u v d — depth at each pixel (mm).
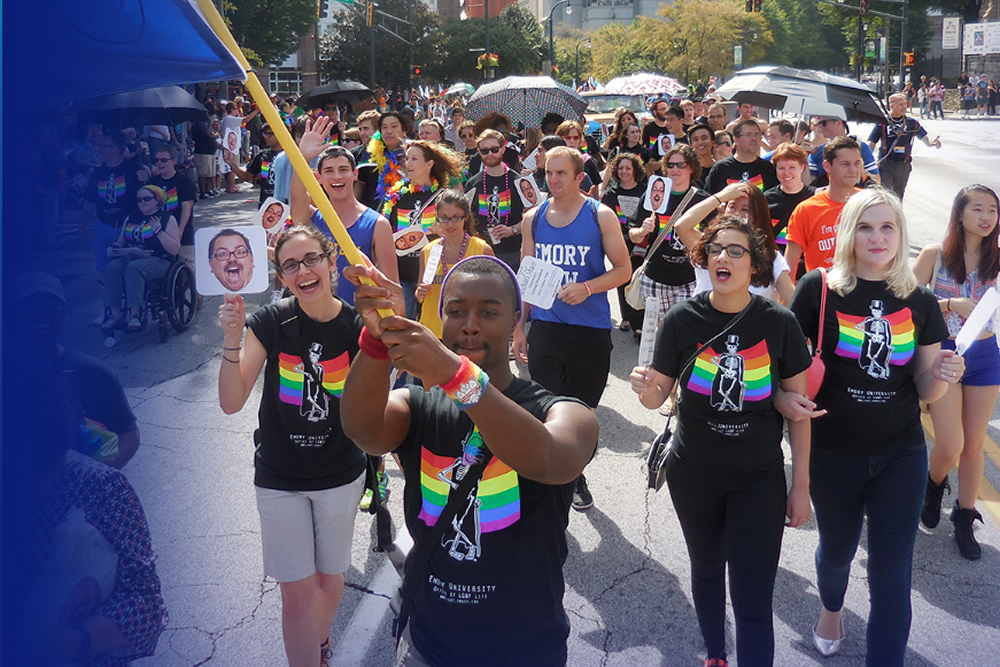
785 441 5816
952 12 68812
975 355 4250
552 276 4488
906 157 11633
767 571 3035
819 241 5195
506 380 2037
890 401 3260
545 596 2008
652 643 3609
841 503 3367
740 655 3016
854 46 73250
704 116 13938
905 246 3260
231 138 11797
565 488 2037
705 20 76188
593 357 4824
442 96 37844
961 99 52000
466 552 1990
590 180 10078
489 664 2002
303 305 3084
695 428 3123
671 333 3176
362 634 3666
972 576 4133
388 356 1744
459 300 1964
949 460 4348
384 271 4812
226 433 5875
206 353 7816
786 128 9656
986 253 4352
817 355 3316
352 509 3168
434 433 2053
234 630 3631
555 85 13125
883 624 3154
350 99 19531
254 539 4395
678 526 4641
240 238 3072
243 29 39281
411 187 6359
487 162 6781
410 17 53000
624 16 131250
